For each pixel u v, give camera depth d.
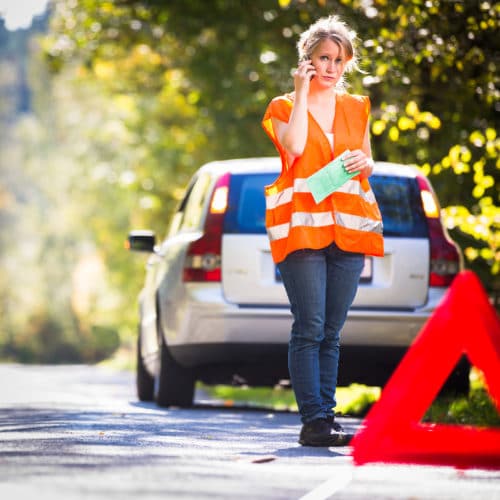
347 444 16.20
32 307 173.50
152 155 68.44
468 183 32.78
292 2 37.53
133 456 14.35
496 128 31.53
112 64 60.75
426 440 15.82
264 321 22.30
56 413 22.42
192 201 25.12
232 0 45.00
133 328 101.88
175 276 23.25
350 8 31.25
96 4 49.09
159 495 11.32
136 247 27.09
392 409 16.11
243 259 22.47
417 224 23.06
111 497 11.05
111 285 100.62
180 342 22.98
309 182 15.95
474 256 29.61
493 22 27.72
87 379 49.19
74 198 102.12
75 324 170.75
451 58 28.14
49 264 171.75
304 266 16.30
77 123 98.69
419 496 12.00
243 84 47.38
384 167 23.89
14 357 175.00
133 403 26.97
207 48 48.12
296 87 16.19
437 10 27.98
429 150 33.03
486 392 25.19
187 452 15.02
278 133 16.41
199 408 25.25
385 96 31.53
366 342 22.52
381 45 28.78
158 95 65.75
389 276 22.58
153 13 47.84
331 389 16.77
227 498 11.41
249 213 22.78
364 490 12.29
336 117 16.45
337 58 16.30
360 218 16.33
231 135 50.62
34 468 13.03
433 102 32.12
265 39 42.78
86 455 14.35
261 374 23.44
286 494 11.86
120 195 85.94
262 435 18.06
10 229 199.75
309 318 16.34
